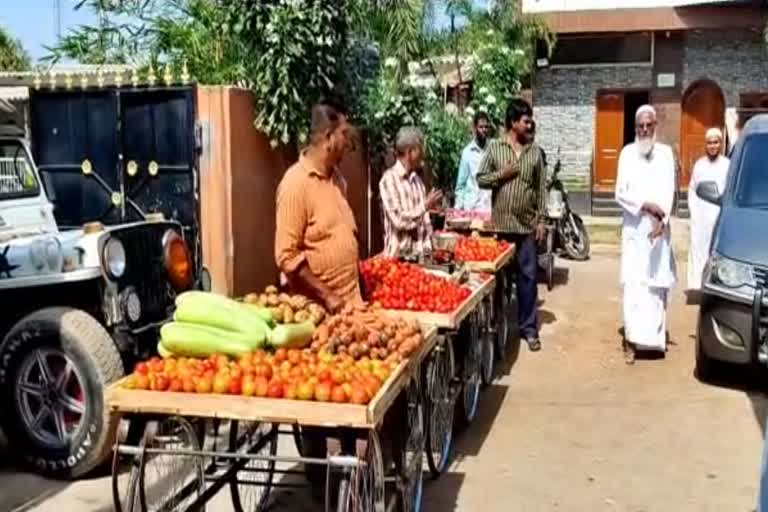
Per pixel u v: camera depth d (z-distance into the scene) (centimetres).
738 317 702
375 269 561
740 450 589
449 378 552
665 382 747
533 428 633
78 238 551
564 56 2194
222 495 509
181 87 723
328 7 792
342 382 363
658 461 570
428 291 538
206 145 734
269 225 804
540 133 2223
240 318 402
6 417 539
